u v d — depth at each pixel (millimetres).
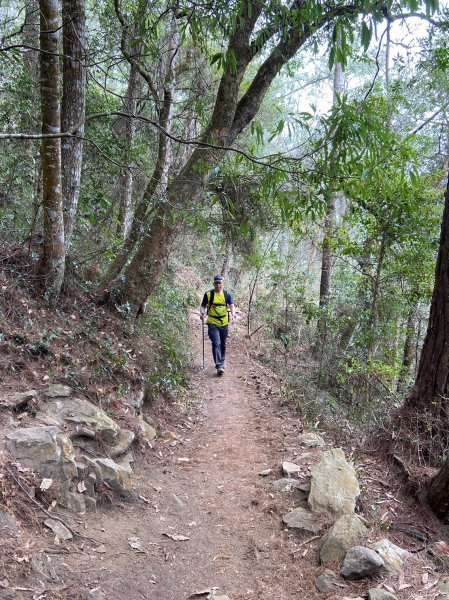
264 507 4227
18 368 4582
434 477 4133
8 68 7352
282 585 3217
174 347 8539
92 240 8289
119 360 5816
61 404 4449
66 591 2756
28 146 7531
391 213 8945
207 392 8344
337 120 3760
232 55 3766
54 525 3254
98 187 9312
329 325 11141
